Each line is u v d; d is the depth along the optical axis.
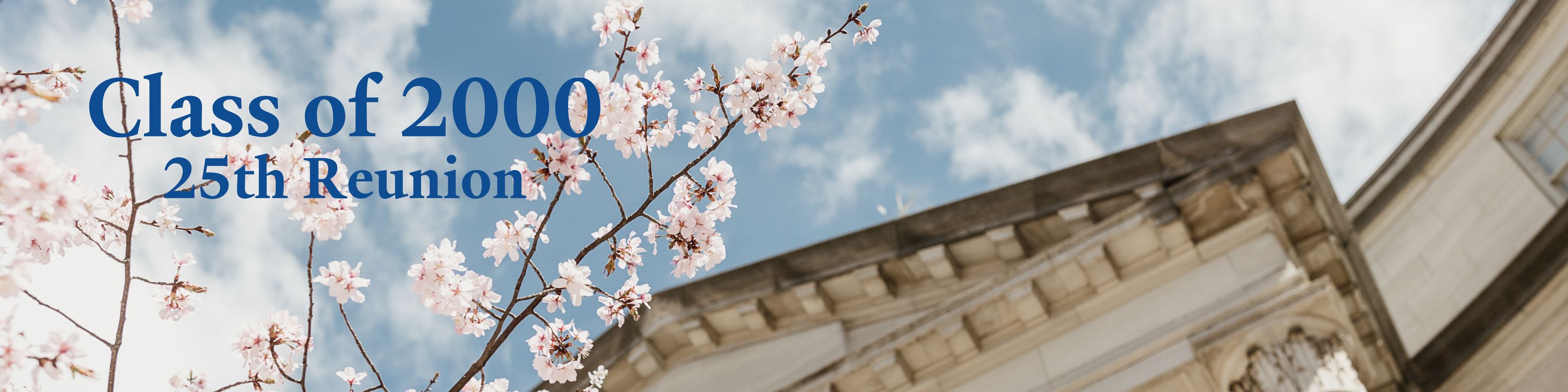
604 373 7.49
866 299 18.22
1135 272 15.88
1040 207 17.14
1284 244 15.48
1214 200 15.64
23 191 4.47
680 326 18.92
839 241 18.20
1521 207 20.56
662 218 7.03
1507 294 17.98
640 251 7.14
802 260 18.39
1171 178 16.34
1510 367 17.61
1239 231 15.59
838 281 18.17
